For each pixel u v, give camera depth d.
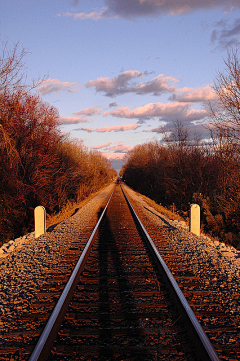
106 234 10.21
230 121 11.97
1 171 11.31
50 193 16.83
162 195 30.73
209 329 3.67
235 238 11.23
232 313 4.18
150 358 3.20
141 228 10.70
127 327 3.78
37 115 13.90
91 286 5.21
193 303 4.42
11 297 4.74
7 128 11.95
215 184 17.16
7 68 11.22
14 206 12.14
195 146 21.05
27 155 13.45
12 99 12.11
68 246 8.35
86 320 3.97
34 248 8.12
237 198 12.30
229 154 13.38
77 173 23.61
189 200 20.75
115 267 6.35
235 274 5.77
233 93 11.51
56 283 5.38
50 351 3.26
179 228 11.61
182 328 3.73
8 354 3.23
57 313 3.70
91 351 3.28
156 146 37.22
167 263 6.47
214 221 12.84
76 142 26.53
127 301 4.60
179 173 21.81
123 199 27.41
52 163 16.20
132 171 58.00
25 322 3.94
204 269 6.14
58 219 16.05
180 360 3.15
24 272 5.98
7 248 8.66
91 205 21.95
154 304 4.43
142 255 7.32
